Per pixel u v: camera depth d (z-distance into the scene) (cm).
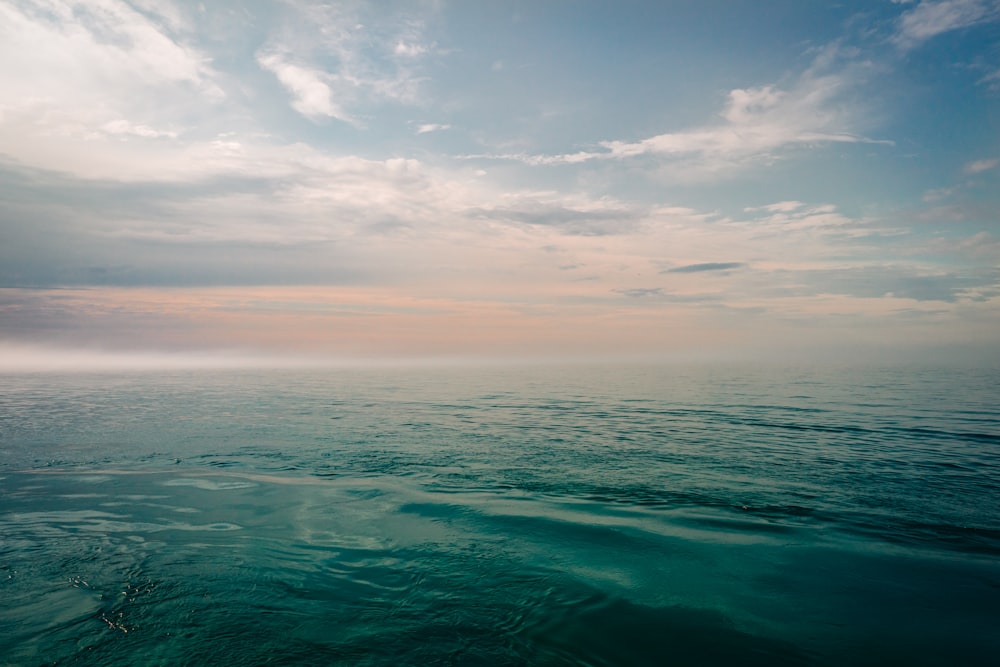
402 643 461
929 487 930
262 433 1483
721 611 515
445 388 2986
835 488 927
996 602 532
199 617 502
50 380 3434
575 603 532
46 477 1005
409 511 810
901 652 448
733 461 1132
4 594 545
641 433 1482
